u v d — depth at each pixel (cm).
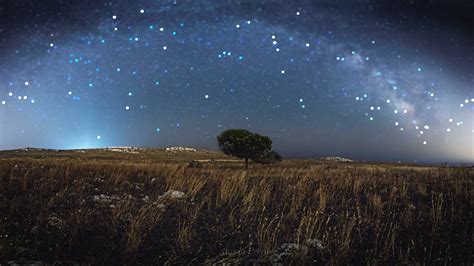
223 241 404
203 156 10000
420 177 920
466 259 354
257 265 338
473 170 984
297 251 358
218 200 609
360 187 745
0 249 320
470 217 492
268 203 590
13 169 870
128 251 354
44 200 538
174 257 351
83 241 381
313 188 735
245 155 2058
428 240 407
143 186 758
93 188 689
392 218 498
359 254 371
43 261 321
